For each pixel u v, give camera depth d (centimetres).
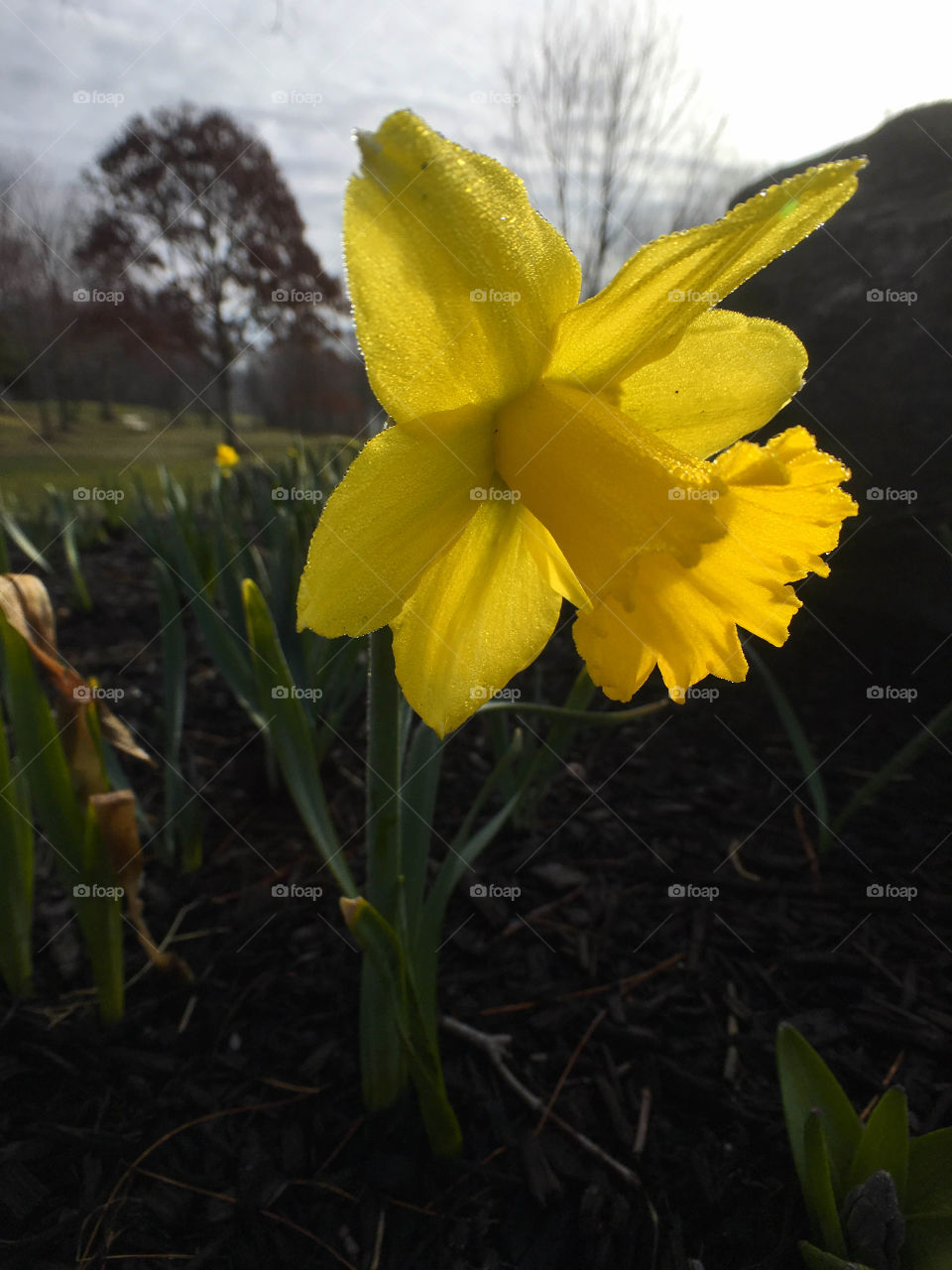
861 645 34
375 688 14
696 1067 19
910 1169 15
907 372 32
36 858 25
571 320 13
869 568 34
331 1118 18
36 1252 16
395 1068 18
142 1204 17
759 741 32
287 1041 20
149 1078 19
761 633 16
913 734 31
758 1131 18
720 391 16
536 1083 19
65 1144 17
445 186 11
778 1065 16
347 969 22
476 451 14
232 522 48
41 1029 20
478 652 14
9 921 20
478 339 12
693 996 21
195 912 24
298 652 26
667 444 15
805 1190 15
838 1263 14
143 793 29
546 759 26
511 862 26
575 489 14
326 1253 16
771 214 12
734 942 23
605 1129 18
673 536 13
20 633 17
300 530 27
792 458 17
